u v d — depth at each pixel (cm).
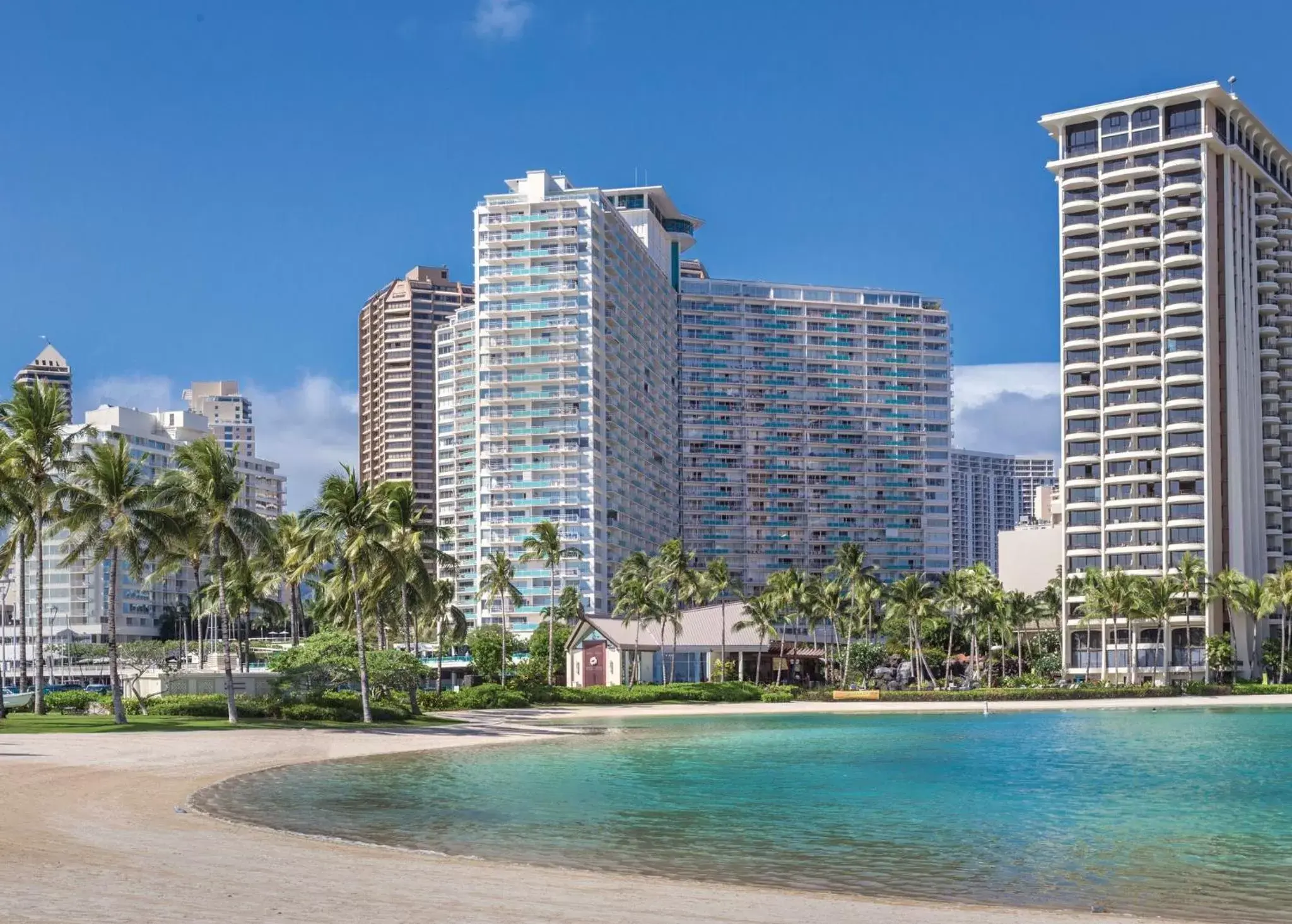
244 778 5288
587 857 3416
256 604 13412
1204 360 19425
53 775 4956
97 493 7569
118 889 2475
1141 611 17362
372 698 9906
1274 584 17488
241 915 2244
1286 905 2872
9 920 2128
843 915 2542
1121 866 3406
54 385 8100
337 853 3184
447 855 3294
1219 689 15938
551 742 8025
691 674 17088
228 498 8150
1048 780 5828
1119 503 19750
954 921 2519
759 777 5834
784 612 17538
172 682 9525
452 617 15962
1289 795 5212
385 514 9069
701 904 2592
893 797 5075
